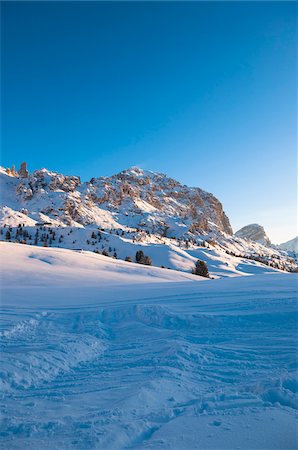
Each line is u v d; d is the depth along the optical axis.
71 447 3.19
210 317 9.20
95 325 9.28
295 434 3.25
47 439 3.38
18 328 8.69
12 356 6.24
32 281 26.34
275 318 8.69
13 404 4.44
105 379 5.41
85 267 43.03
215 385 4.94
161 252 120.81
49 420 3.81
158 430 3.47
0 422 3.80
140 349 7.18
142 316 9.97
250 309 9.80
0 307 11.73
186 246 165.62
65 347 7.07
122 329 9.12
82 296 15.30
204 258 129.62
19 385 5.17
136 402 4.23
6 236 129.88
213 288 15.74
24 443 3.31
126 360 6.45
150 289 17.86
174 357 6.23
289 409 3.88
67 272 34.47
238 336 7.65
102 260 51.16
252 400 4.16
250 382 4.95
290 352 6.25
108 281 28.22
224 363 5.95
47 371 5.82
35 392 4.94
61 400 4.54
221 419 3.65
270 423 3.52
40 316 10.18
